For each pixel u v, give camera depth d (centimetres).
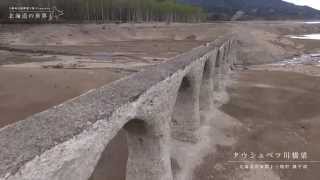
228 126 2841
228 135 2675
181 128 2386
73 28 8744
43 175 762
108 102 1125
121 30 9588
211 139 2538
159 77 1522
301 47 9100
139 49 7375
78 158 881
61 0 10169
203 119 2850
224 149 2431
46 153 767
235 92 4072
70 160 849
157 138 1542
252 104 3597
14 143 803
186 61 2028
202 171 2106
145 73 1617
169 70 1711
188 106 2330
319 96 3994
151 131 1478
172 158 2142
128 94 1225
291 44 9169
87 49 7175
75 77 4206
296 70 5741
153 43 8475
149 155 1580
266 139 2653
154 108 1427
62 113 1016
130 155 1619
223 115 3075
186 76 2055
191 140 2375
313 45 9562
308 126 2966
